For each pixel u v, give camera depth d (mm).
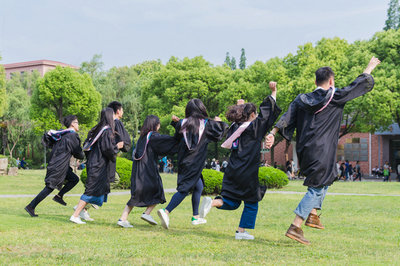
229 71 35688
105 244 4027
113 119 5668
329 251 3945
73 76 34406
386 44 25203
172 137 5148
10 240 4113
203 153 5012
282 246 4199
